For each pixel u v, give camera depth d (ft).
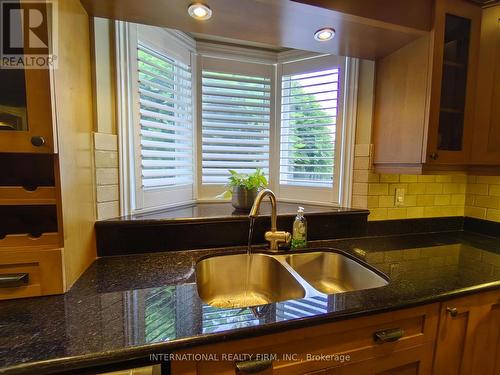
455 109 4.47
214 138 6.03
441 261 4.06
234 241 4.54
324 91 5.67
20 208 3.11
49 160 3.24
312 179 6.00
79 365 1.94
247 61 6.03
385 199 5.32
